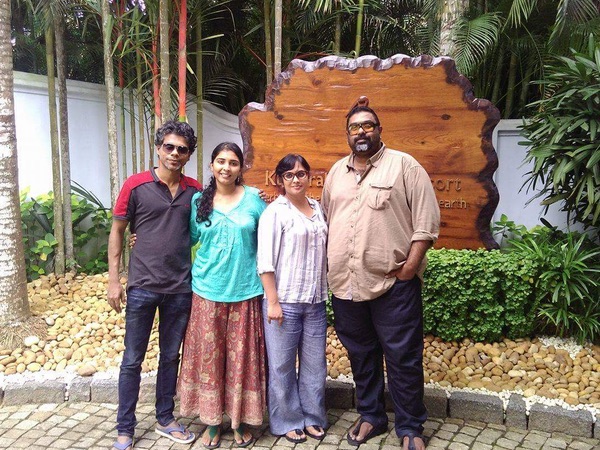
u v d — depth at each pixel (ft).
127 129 15.53
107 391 9.04
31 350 10.16
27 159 14.20
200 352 7.50
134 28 13.23
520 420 8.29
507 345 10.16
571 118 9.93
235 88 17.56
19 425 8.31
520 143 11.37
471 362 9.70
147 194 7.36
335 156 11.13
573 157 9.84
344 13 14.96
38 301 12.17
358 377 7.92
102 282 13.52
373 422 7.88
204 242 7.38
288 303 7.45
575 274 9.88
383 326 7.42
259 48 17.31
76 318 11.44
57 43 13.34
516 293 9.93
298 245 7.39
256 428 8.25
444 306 10.11
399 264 7.23
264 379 7.72
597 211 9.64
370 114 7.20
